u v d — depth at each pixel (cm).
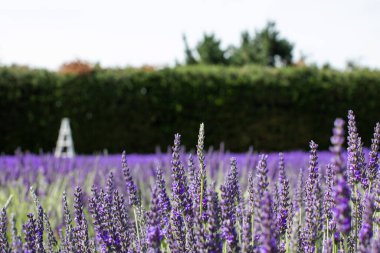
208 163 599
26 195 512
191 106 1645
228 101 1662
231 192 239
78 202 239
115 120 1598
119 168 648
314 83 1714
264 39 4262
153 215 184
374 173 229
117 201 249
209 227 196
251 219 235
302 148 1723
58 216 452
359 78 1742
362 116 1745
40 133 1554
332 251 228
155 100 1617
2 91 1525
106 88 1592
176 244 231
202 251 196
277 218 241
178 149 230
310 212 239
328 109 1731
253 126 1681
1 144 1531
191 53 4050
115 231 237
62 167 673
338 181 152
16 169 622
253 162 551
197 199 231
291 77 1708
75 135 1573
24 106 1541
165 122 1633
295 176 502
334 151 150
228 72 1681
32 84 1547
